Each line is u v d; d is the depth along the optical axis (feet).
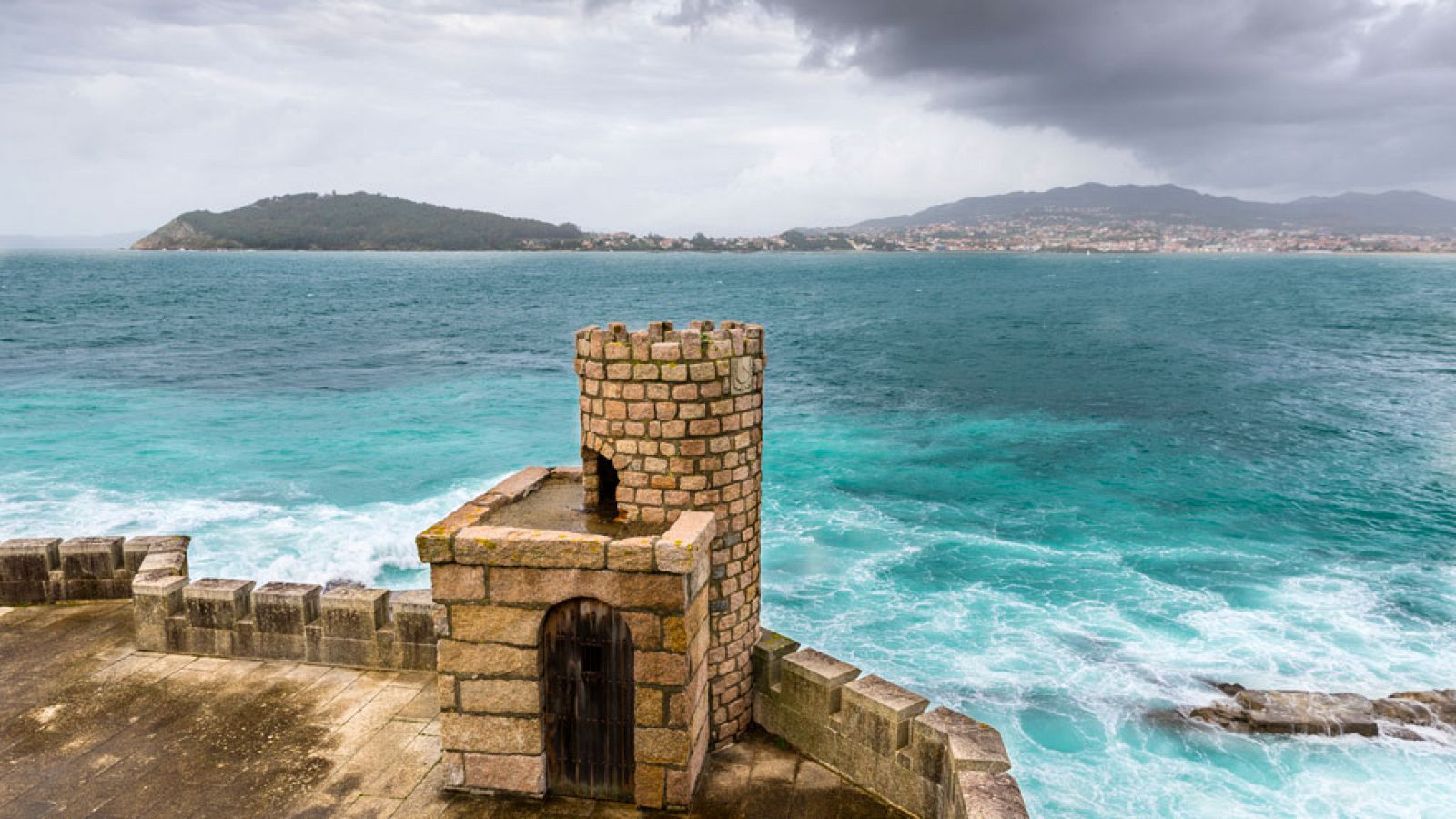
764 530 108.06
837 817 36.94
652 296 531.91
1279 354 265.34
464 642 36.42
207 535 100.89
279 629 46.93
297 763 38.83
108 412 167.12
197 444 143.23
